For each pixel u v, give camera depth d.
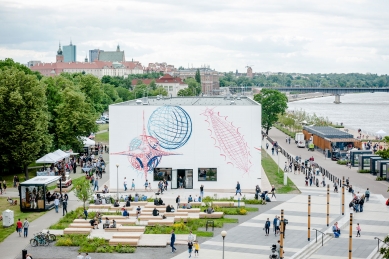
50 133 134.75
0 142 106.75
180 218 76.25
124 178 102.12
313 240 67.75
